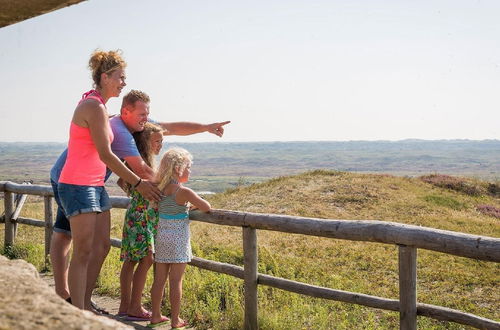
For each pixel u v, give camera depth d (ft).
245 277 14.46
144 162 14.35
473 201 80.07
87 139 12.25
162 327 14.73
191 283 19.88
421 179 91.04
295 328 15.89
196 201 14.17
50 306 4.50
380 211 68.69
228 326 15.40
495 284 32.55
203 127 16.80
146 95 14.55
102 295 19.11
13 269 5.38
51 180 13.74
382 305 11.88
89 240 12.45
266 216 13.75
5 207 26.55
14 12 6.52
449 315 11.00
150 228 15.03
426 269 36.60
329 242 47.60
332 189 79.05
